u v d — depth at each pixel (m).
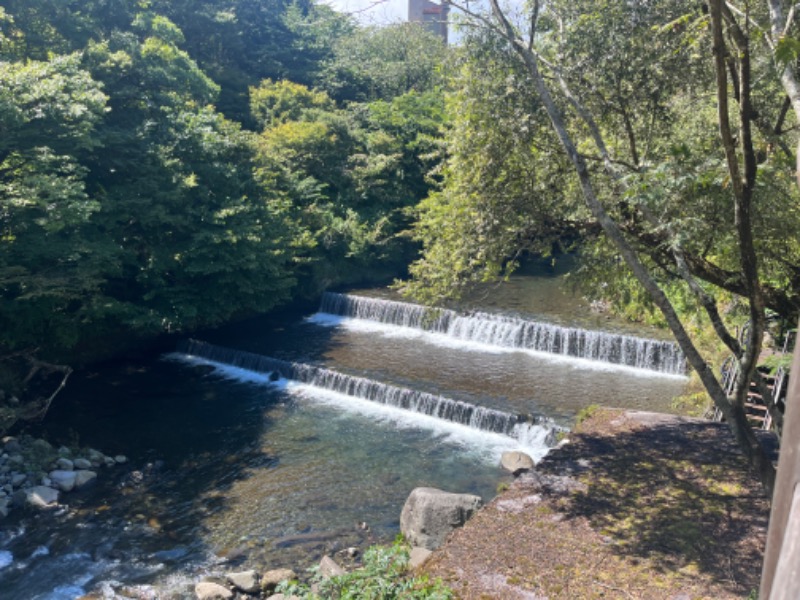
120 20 28.12
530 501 10.43
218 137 26.45
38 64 18.92
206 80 29.83
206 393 21.45
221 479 15.89
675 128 13.17
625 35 11.39
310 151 37.72
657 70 11.58
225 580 12.07
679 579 8.23
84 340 23.52
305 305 32.03
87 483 15.61
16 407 18.98
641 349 22.48
